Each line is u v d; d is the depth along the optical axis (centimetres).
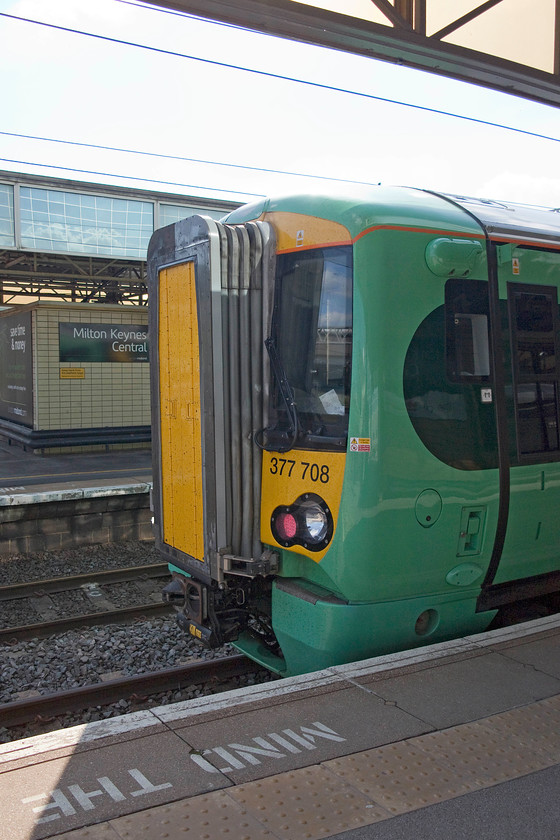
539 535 488
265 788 286
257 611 502
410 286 415
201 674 545
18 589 773
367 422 404
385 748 318
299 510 435
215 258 437
